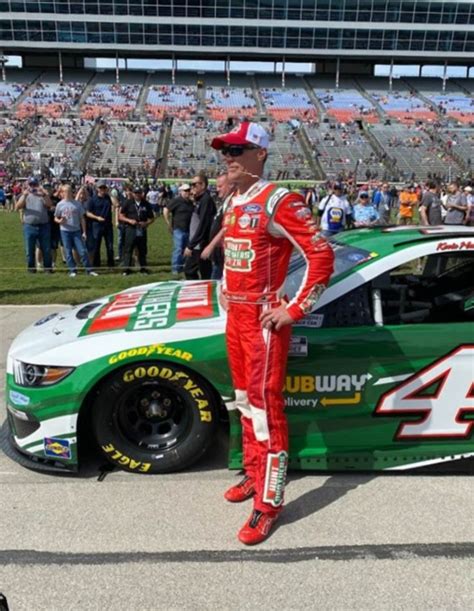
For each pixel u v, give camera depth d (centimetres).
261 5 5850
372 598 232
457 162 4584
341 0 5850
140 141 4797
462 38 6022
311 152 4722
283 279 258
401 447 320
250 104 5747
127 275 980
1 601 213
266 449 267
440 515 289
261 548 263
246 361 265
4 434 368
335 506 296
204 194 688
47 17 5753
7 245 1455
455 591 237
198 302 345
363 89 6309
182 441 318
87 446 346
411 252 323
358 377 309
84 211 1039
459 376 314
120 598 232
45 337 327
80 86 5962
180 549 262
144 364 302
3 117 5141
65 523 281
